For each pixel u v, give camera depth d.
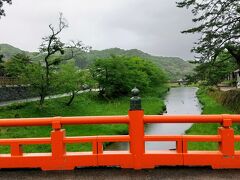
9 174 6.30
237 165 6.09
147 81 51.88
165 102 51.66
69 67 34.03
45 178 6.13
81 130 24.23
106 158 6.24
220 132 6.16
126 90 47.62
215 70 24.73
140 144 6.19
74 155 6.28
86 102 40.72
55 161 6.29
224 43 23.12
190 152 6.21
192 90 90.06
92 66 45.44
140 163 6.19
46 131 23.91
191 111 38.72
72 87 33.19
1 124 6.20
